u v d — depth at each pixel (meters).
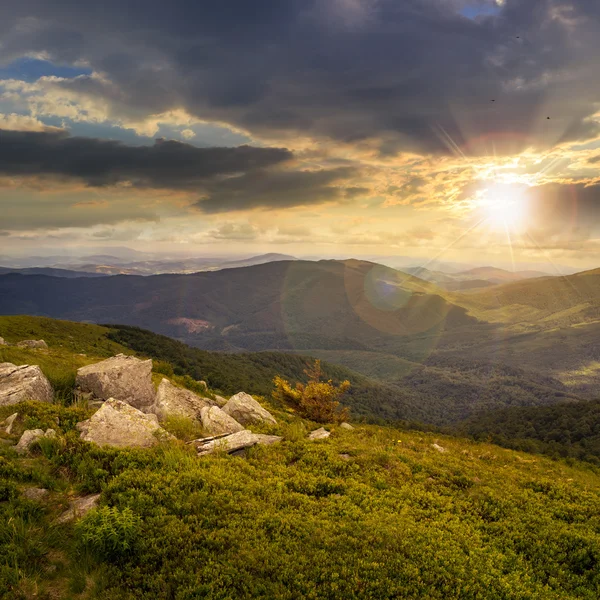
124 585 7.66
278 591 7.98
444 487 15.13
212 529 9.67
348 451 17.33
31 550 7.89
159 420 17.36
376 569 9.07
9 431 12.77
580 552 11.58
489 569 10.09
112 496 10.02
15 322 102.81
